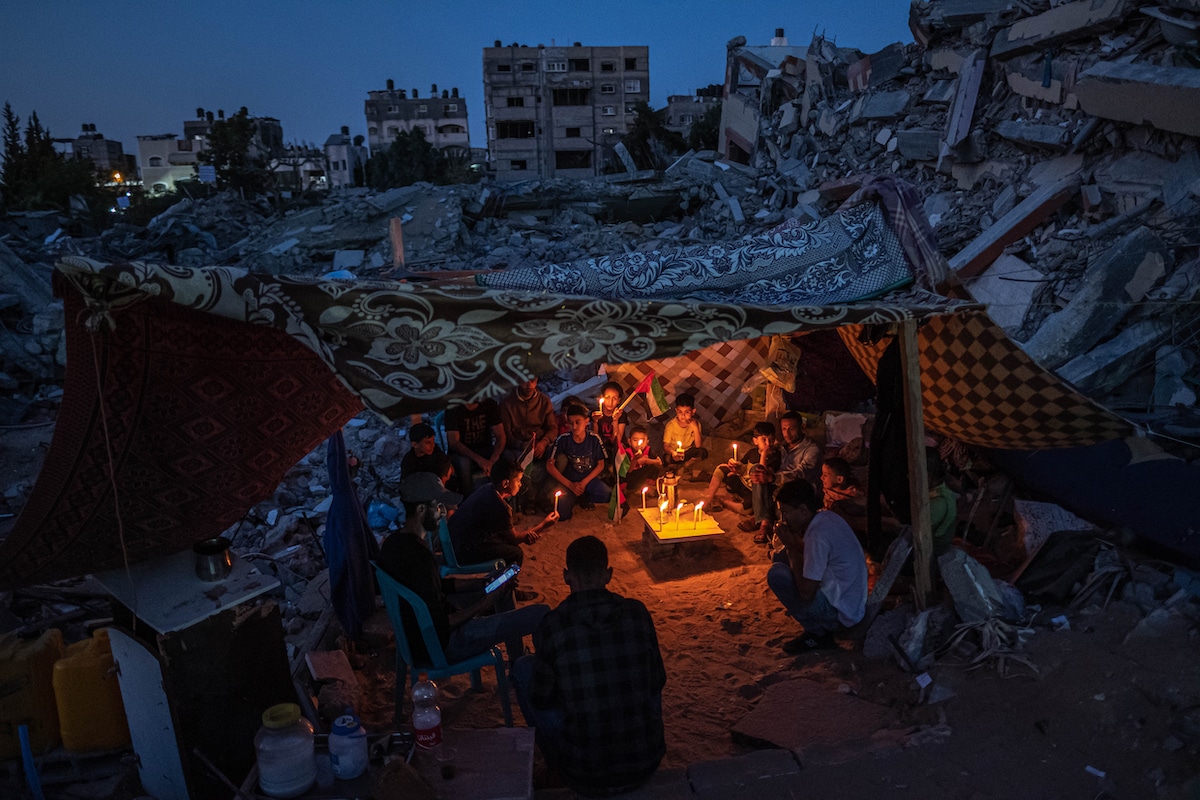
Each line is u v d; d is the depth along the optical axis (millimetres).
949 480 6461
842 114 17672
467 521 5812
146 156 80750
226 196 25688
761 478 6863
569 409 7516
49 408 10961
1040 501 5848
